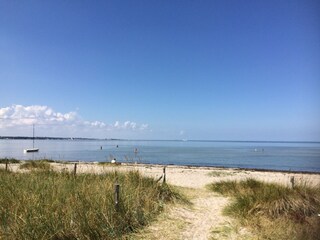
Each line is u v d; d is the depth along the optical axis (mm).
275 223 6719
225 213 8109
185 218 7555
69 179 9188
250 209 7738
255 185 11773
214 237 6215
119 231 6109
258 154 73250
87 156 55750
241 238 6160
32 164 20672
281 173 25234
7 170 12539
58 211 5898
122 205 6863
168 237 6137
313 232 5934
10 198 6449
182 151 86375
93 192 7176
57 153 66312
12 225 5262
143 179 9633
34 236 5121
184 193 10984
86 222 5762
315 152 86562
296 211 7375
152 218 7184
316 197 7992
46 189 7230
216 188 12266
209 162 45406
